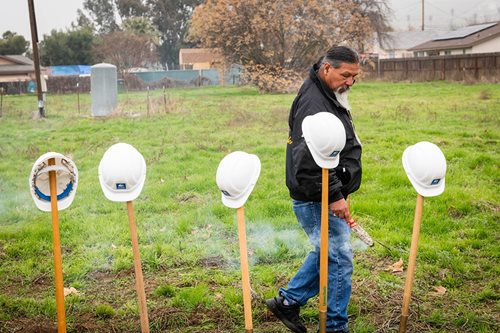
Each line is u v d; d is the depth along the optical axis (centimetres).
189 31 3538
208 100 2719
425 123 1541
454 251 572
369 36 3322
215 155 1182
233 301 465
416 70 3928
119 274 544
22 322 443
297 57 3309
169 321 439
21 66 5722
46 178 296
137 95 3500
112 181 299
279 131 1484
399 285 494
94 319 450
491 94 2433
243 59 3381
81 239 646
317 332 416
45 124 1869
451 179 880
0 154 1250
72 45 6531
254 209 737
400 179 879
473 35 4853
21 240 654
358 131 1432
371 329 415
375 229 658
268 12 3209
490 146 1173
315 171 348
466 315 434
